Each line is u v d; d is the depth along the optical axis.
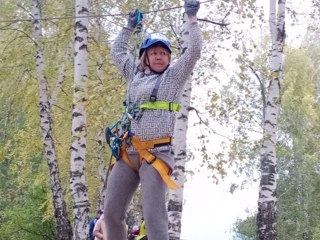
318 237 26.09
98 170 18.92
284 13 13.97
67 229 15.84
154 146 3.22
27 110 17.89
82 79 11.88
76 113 11.90
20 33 16.94
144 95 3.31
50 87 17.72
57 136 17.77
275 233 13.88
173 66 3.35
